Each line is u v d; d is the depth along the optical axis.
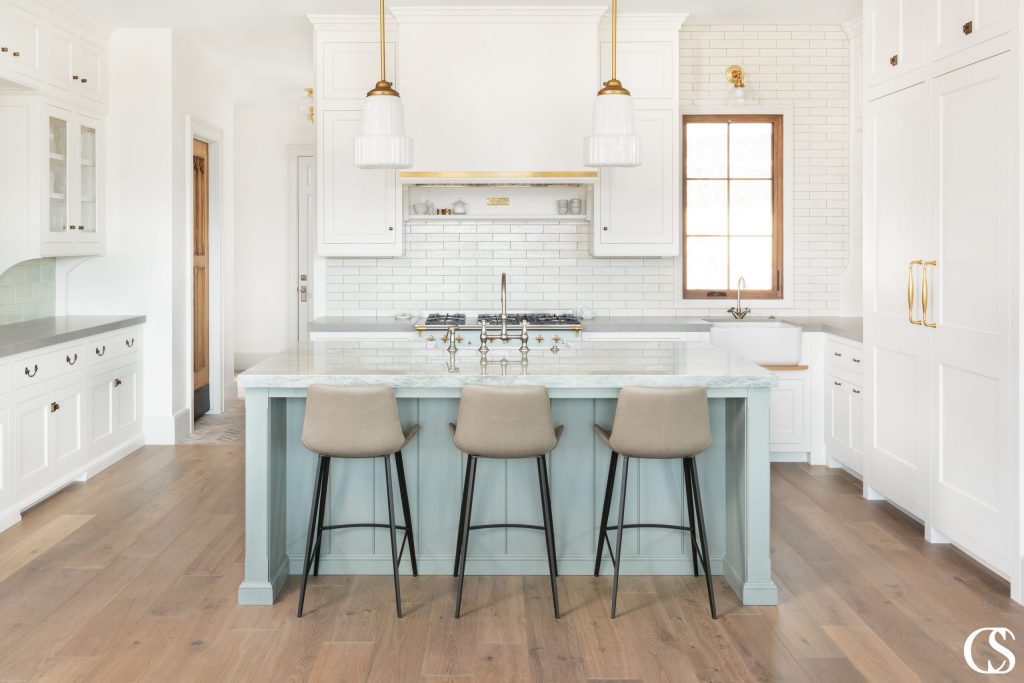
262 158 9.35
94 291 6.12
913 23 4.12
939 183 3.88
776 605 3.39
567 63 5.64
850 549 4.03
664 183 5.85
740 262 6.36
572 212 6.21
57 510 4.64
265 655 2.95
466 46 5.63
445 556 3.71
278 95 8.64
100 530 4.30
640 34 5.78
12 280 5.50
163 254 6.11
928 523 4.08
